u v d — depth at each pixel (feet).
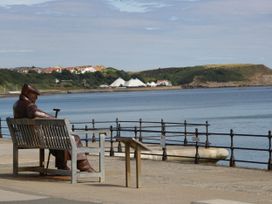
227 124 233.96
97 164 72.84
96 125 222.48
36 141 58.49
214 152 90.74
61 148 56.13
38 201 44.83
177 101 614.34
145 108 441.27
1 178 59.31
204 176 61.57
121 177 59.98
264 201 44.70
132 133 175.73
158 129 180.55
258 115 301.22
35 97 60.13
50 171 58.44
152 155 83.30
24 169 60.70
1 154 86.89
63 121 54.75
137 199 45.52
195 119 275.18
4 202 44.45
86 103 645.92
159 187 52.65
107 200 45.14
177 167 70.49
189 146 95.91
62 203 43.86
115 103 613.52
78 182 56.13
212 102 552.41
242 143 156.56
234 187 53.01
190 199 45.42
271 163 69.00
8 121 60.64
